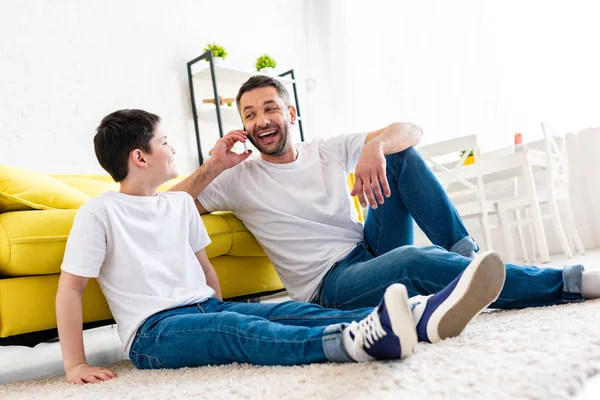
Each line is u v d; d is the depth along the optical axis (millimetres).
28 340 1358
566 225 3711
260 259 1990
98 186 2221
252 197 1637
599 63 3791
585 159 3820
